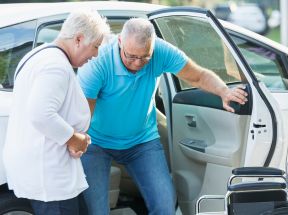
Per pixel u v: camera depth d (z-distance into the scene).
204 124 4.43
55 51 3.41
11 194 3.90
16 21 4.13
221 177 4.29
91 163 4.04
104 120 4.03
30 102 3.31
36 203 3.52
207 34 4.29
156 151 4.14
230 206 3.59
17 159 3.42
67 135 3.38
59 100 3.35
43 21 4.21
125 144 4.09
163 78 4.71
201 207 4.47
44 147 3.39
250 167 3.70
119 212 4.55
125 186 4.77
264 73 4.85
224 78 4.33
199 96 4.45
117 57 3.90
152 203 4.02
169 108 4.68
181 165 4.61
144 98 4.03
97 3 4.50
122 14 4.48
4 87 3.97
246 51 4.84
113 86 3.92
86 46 3.45
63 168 3.44
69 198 3.47
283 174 3.66
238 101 4.07
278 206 3.58
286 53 4.93
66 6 4.36
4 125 3.79
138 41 3.72
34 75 3.36
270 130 4.07
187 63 4.10
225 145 4.26
